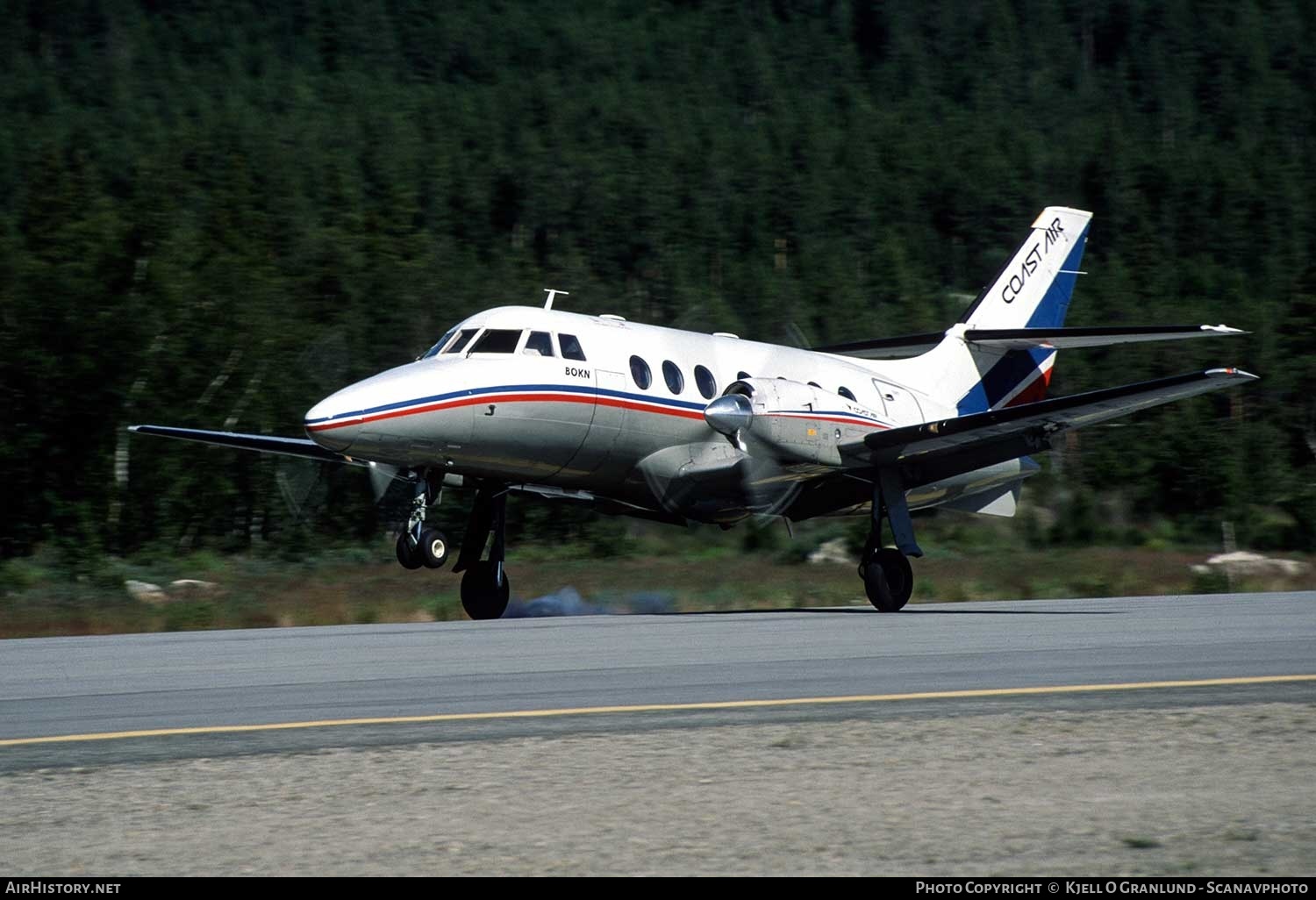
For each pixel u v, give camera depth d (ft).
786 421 194.39
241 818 72.84
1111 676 121.19
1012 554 444.55
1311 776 82.64
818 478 209.15
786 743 91.45
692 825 71.46
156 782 80.69
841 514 223.71
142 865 64.39
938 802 76.38
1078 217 254.27
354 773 82.84
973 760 86.84
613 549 401.08
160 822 71.92
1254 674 122.62
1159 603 231.30
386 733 94.58
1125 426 553.23
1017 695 110.42
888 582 209.05
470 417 178.19
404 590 313.73
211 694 111.14
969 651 141.08
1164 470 543.80
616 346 194.39
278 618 227.20
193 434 209.97
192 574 351.05
